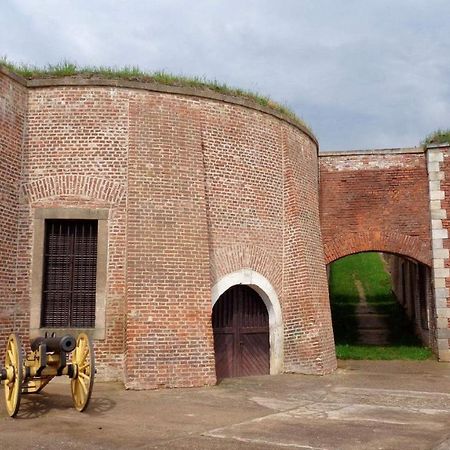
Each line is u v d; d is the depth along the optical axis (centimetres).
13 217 1138
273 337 1335
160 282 1123
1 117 1129
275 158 1400
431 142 1638
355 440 671
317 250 1459
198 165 1224
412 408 901
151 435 686
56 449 618
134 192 1158
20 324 1115
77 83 1205
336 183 1669
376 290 3100
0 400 916
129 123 1201
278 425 752
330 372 1334
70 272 1162
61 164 1180
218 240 1256
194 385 1096
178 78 1292
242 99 1343
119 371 1119
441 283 1574
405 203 1641
